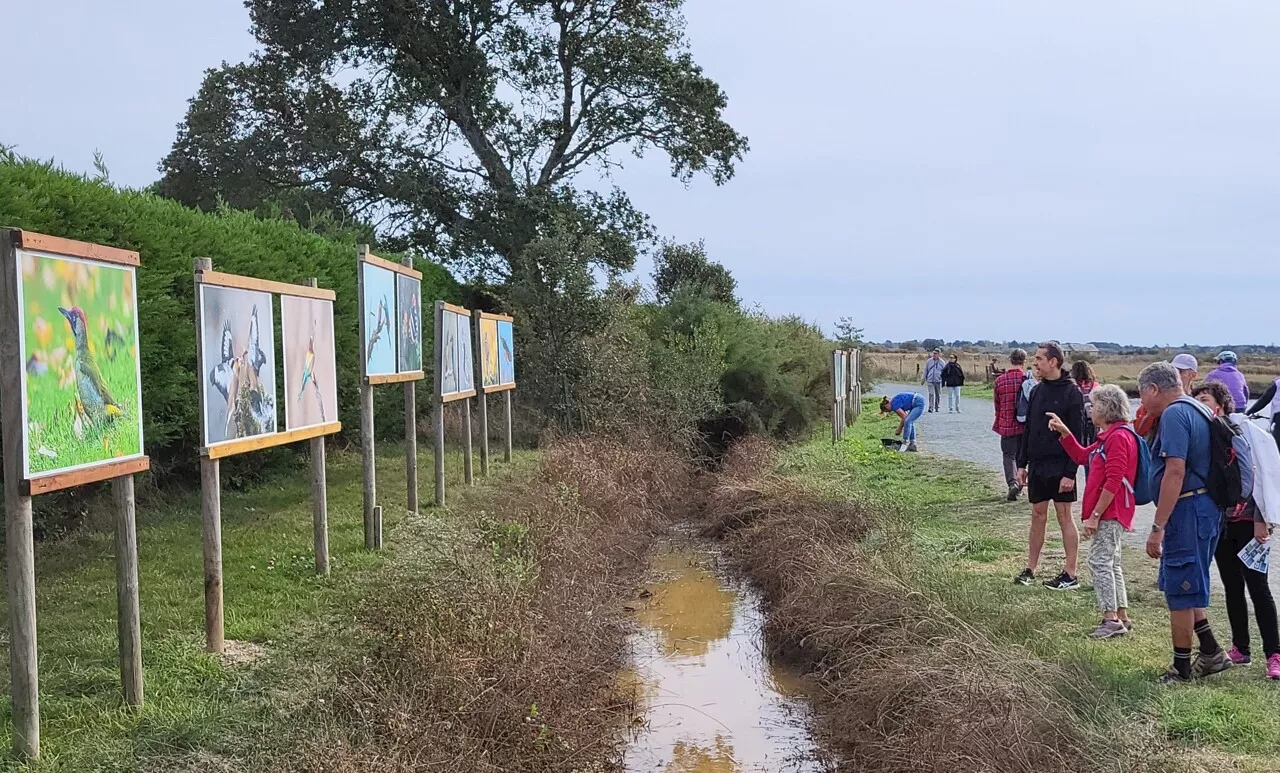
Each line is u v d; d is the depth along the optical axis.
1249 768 4.59
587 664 6.84
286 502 10.64
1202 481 5.70
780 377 20.48
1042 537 8.20
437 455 10.98
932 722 5.27
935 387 30.38
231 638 6.26
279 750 4.58
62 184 7.68
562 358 17.66
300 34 21.42
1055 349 8.12
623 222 23.83
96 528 8.73
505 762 5.30
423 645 5.62
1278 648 5.76
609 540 10.28
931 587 7.13
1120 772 4.52
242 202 20.50
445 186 22.41
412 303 10.39
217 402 6.15
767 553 10.00
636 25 24.05
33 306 4.29
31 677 4.38
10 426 4.21
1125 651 6.28
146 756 4.47
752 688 7.12
